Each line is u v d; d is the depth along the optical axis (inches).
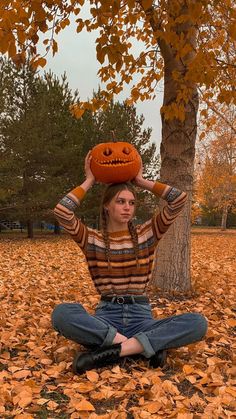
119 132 748.0
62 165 727.1
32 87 698.8
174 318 117.6
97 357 113.4
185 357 126.0
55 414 93.7
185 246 214.2
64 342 136.7
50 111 722.8
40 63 154.4
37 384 108.7
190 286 217.6
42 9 136.3
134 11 199.3
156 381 106.0
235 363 122.0
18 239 786.8
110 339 112.7
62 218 115.5
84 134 767.1
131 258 119.0
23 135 644.1
